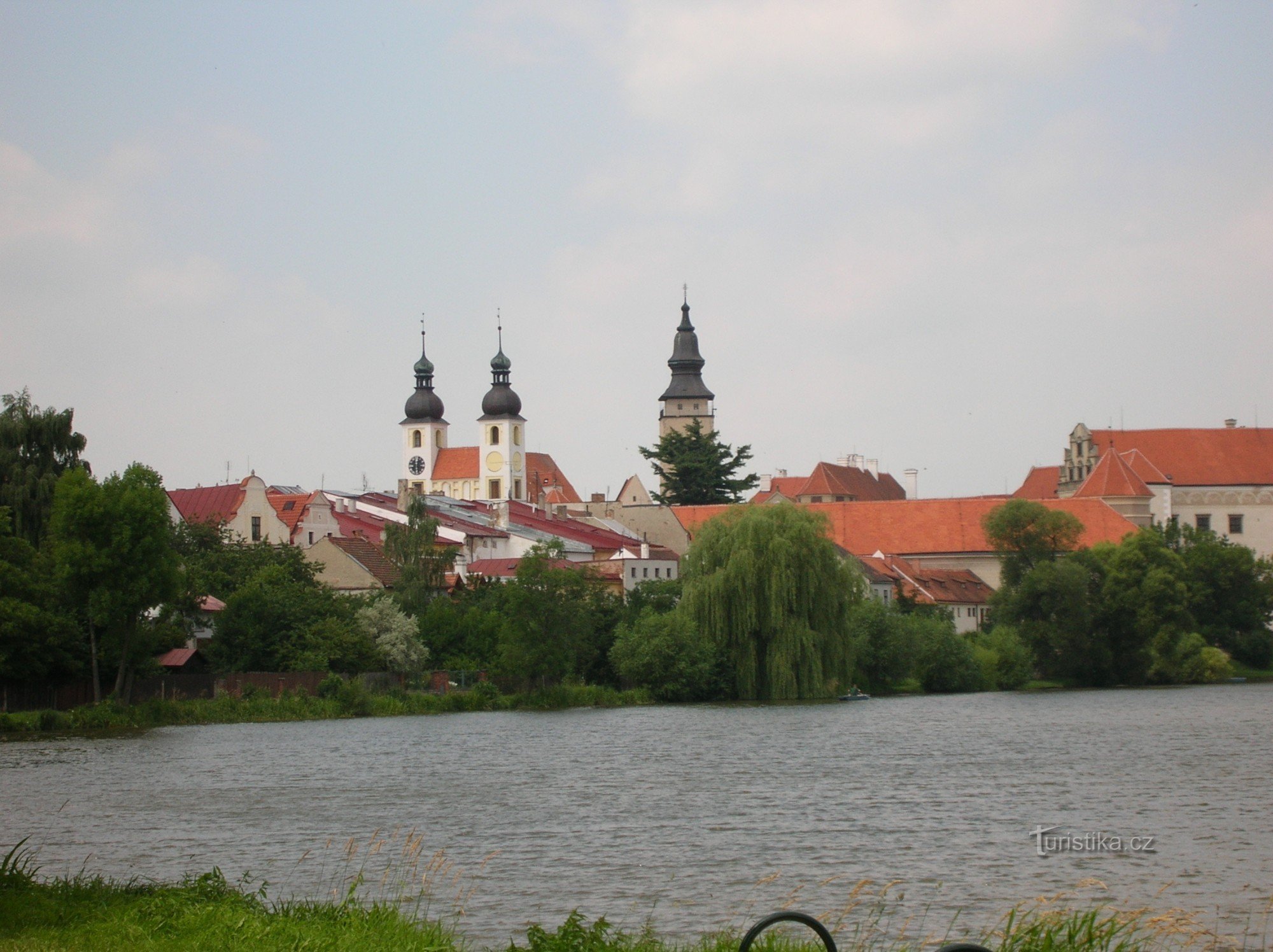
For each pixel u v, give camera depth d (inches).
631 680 4911.4
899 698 5157.5
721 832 2161.7
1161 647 6304.1
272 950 1170.6
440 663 4869.6
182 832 2169.0
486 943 1472.7
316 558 5502.0
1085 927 1374.3
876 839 2097.7
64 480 3961.6
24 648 3875.5
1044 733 3688.5
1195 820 2257.6
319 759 3115.2
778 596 4766.2
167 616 4293.8
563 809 2384.4
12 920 1255.5
